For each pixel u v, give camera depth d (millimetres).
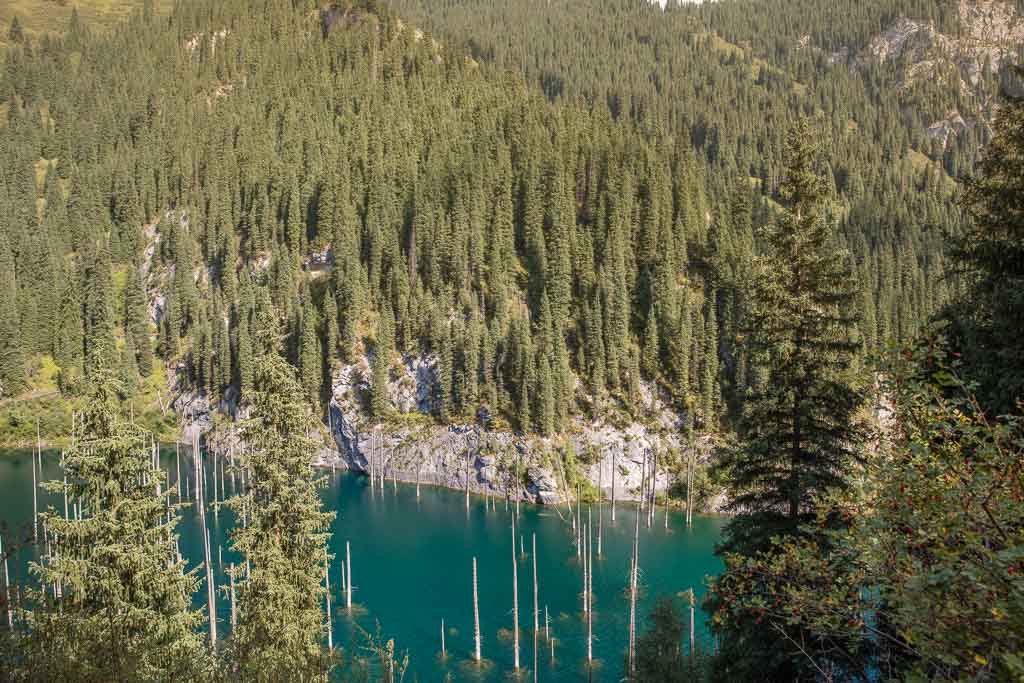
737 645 21406
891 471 9961
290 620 28625
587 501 116750
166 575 26500
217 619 64375
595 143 178375
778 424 23500
